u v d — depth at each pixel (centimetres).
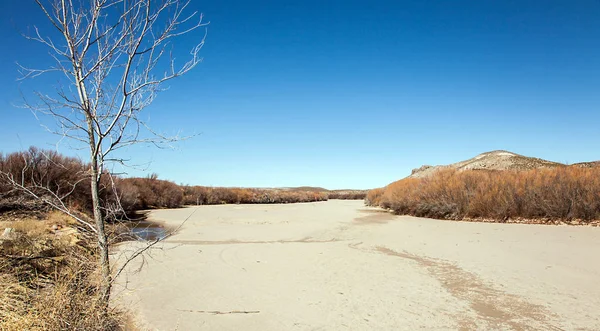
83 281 396
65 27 327
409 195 2048
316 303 532
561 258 753
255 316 485
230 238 1173
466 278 645
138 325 450
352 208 2827
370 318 473
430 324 451
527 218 1388
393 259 813
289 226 1498
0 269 477
